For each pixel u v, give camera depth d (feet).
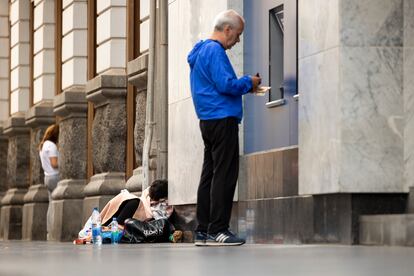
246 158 71.67
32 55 137.59
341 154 57.11
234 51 74.18
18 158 139.44
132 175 103.65
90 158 113.91
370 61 57.31
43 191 129.29
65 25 120.06
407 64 57.31
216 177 61.16
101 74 104.37
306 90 60.85
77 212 113.60
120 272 36.55
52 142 116.47
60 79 125.08
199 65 61.31
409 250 48.73
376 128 57.36
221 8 74.79
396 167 57.41
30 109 129.80
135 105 104.01
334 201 58.54
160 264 41.47
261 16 71.67
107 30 106.11
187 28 81.20
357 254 45.21
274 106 69.10
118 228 83.61
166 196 85.40
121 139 104.42
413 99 57.16
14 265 43.19
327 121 58.44
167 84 89.66
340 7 57.31
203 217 64.28
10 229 139.44
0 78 151.53
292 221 63.36
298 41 63.62
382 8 57.31
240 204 71.97
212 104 60.85
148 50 98.27
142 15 100.68
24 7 140.05
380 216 55.06
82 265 42.16
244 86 60.23
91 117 114.11
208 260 43.83
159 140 89.35
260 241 68.23
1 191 149.69
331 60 58.03
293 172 63.82
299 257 43.86
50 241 115.34
